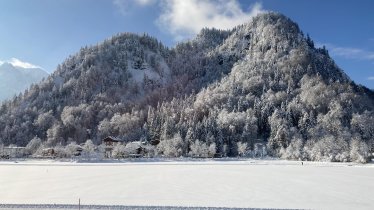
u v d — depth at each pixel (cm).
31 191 5866
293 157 18012
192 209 4250
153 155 18788
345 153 16400
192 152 18938
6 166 12212
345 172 9931
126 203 4691
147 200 4944
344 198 5266
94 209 4256
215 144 19512
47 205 4397
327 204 4744
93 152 19888
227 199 5078
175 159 17212
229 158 18325
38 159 17112
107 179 7681
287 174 9094
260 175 8738
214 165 13075
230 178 7931
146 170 10281
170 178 7900
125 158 17200
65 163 14262
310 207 4506
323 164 14275
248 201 4931
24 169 10719
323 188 6347
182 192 5744
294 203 4800
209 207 4288
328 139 17988
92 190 5962
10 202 4750
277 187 6419
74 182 7119
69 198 5128
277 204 4700
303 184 6919
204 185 6631
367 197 5366
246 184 6819
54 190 5975
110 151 19838
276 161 16588
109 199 5028
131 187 6334
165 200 4956
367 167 12300
